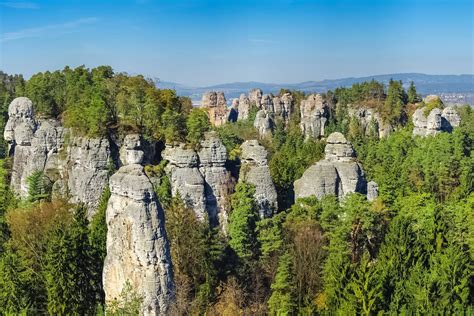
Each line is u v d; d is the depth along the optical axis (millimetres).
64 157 104125
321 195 92625
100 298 69875
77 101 111375
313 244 77625
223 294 72500
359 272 65750
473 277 74062
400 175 126000
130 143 85188
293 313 72438
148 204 61906
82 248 69375
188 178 86250
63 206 89188
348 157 96250
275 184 95500
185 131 92875
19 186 114000
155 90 102250
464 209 89312
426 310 64125
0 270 68125
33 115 120812
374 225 82312
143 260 61188
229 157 94188
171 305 62031
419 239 77625
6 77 191375
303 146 160500
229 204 87312
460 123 181750
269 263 79438
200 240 76625
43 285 70188
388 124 199625
